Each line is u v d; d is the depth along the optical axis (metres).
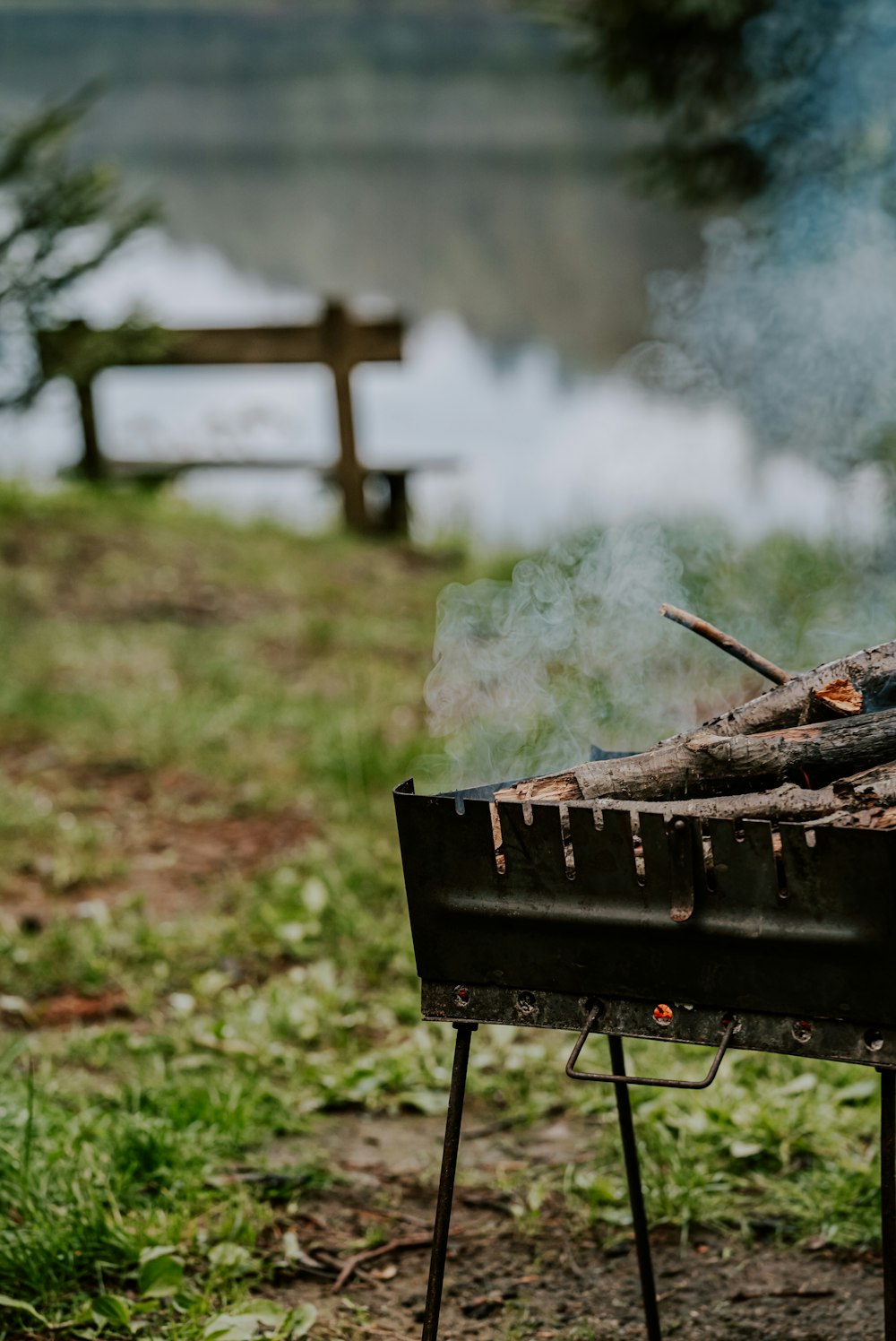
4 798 5.19
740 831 1.77
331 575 9.05
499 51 37.59
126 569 8.56
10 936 4.10
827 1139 3.00
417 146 28.84
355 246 21.92
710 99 7.11
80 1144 2.84
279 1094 3.27
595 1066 3.38
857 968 1.75
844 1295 2.55
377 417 14.66
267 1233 2.76
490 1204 2.91
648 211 23.22
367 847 4.73
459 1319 2.55
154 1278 2.51
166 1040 3.51
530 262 20.94
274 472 10.62
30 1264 2.51
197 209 23.67
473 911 1.93
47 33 36.22
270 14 39.28
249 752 5.74
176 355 10.37
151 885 4.59
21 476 9.95
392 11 40.12
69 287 8.74
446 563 9.59
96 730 5.97
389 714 6.14
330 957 4.02
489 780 4.96
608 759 2.23
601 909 1.86
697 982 1.84
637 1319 2.54
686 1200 2.82
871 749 1.93
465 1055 2.00
